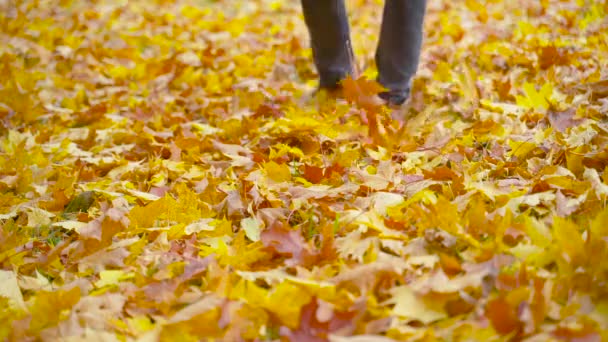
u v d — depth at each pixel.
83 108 6.57
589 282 4.27
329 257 4.53
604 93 5.61
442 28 7.63
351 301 4.28
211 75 6.84
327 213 4.80
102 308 4.41
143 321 4.31
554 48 6.25
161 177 5.31
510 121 5.55
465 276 4.31
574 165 4.96
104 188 5.26
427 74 6.52
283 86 6.50
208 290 4.42
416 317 4.13
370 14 8.59
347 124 5.49
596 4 7.07
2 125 6.16
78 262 4.66
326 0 5.75
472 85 5.75
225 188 5.11
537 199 4.66
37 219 4.98
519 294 4.08
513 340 3.92
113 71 7.14
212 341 4.05
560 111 5.42
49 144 5.90
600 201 4.61
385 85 5.82
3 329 4.33
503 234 4.49
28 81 6.71
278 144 5.39
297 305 4.30
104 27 8.60
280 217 4.82
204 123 6.14
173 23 8.69
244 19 8.55
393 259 4.43
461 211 4.68
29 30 8.26
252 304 4.25
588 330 3.72
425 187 4.84
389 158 5.26
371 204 4.82
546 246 4.43
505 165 5.04
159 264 4.59
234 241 4.67
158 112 6.24
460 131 5.45
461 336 3.96
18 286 4.51
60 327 4.29
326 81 5.96
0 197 5.17
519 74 6.23
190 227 4.78
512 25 7.44
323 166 5.32
